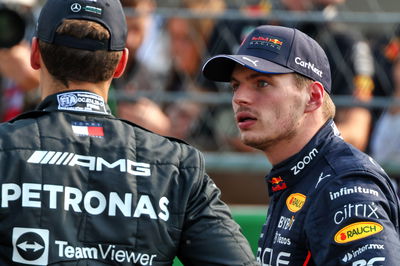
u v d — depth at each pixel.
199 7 15.45
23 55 14.28
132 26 14.93
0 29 13.89
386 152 14.93
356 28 15.92
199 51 15.28
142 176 6.94
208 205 7.05
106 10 7.21
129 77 14.95
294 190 8.58
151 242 6.80
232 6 15.92
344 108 14.70
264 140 8.63
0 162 6.71
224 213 7.11
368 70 14.91
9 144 6.80
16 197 6.63
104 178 6.84
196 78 15.26
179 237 6.93
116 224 6.75
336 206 7.90
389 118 15.05
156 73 15.34
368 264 7.52
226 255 6.88
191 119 15.19
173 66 15.35
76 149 6.92
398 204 8.37
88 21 7.13
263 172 15.20
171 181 7.00
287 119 8.59
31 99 14.55
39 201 6.65
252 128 8.66
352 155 8.34
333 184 8.06
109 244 6.71
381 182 8.11
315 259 7.92
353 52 14.84
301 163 8.57
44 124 7.00
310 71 8.70
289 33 8.81
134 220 6.79
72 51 7.09
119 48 7.28
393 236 7.71
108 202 6.79
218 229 6.97
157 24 15.38
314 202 8.12
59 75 7.16
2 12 13.80
